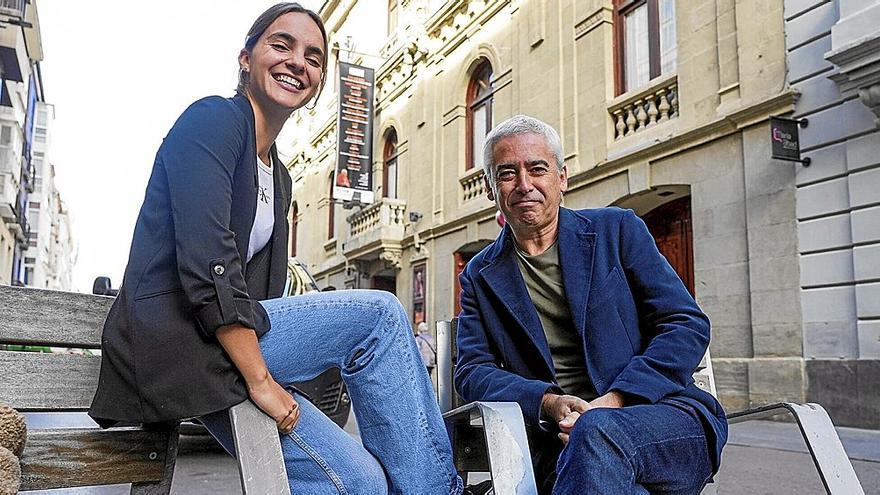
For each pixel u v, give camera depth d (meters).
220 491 4.18
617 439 1.64
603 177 10.80
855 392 7.04
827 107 7.58
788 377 7.66
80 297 1.75
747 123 8.43
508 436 1.64
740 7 8.66
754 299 8.20
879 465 4.82
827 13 7.62
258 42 1.93
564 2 12.03
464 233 14.77
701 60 9.23
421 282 16.28
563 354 2.20
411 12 17.69
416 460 1.80
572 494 1.62
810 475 4.60
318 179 23.89
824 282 7.48
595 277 2.13
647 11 10.51
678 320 2.05
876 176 7.05
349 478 1.70
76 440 1.64
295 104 1.93
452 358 2.84
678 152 9.48
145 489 1.75
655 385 1.86
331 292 1.85
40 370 1.67
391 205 17.38
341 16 23.20
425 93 16.75
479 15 14.53
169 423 1.78
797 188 7.85
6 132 30.52
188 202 1.56
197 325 1.55
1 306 1.61
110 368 1.61
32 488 1.56
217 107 1.72
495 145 2.23
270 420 1.52
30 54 28.56
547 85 12.28
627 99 10.44
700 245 9.05
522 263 2.26
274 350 1.75
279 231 2.00
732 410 8.24
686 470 1.76
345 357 1.87
